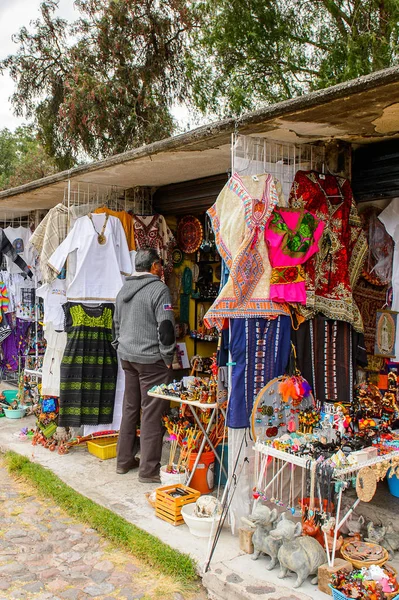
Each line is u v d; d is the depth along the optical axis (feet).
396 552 11.07
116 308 15.55
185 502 12.40
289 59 31.63
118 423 17.44
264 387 11.39
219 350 11.93
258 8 31.86
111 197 18.89
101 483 14.78
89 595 10.02
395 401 12.42
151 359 14.55
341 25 30.40
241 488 11.55
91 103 44.19
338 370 12.46
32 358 22.47
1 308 25.55
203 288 20.74
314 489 10.88
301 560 9.68
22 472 15.76
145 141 44.96
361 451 10.32
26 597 9.93
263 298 11.47
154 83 46.19
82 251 16.51
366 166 13.15
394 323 13.67
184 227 19.98
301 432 11.62
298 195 11.93
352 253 12.60
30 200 21.26
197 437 13.67
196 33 36.11
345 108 9.77
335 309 12.21
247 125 10.93
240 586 9.66
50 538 12.16
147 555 11.09
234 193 11.26
